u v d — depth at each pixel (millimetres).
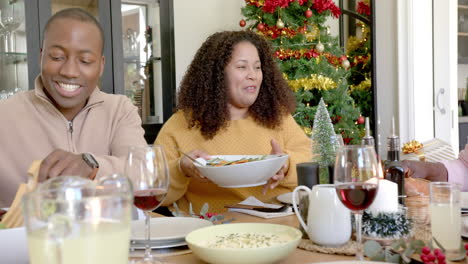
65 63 1627
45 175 1150
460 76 4148
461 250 890
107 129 1815
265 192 1699
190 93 2006
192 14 3729
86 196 553
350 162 866
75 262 510
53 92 1674
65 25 1622
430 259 777
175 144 1995
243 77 1954
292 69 3445
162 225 1129
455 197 909
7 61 2396
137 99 2738
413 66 3951
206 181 1741
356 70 4191
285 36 3396
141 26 2738
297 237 916
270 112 2020
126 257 564
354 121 3854
